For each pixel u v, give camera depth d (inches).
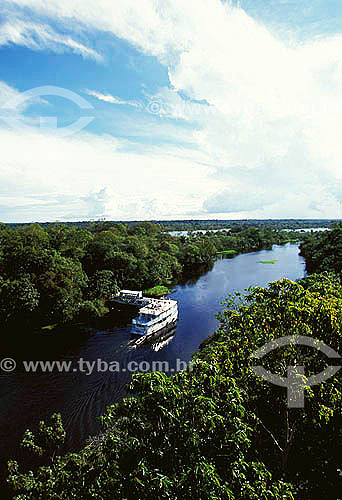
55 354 1389.0
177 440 339.6
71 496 342.3
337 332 506.9
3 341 1512.1
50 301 1663.4
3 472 741.3
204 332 1679.4
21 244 1899.6
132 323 1688.0
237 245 5639.8
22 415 970.7
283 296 544.7
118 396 1070.4
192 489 297.3
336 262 2364.7
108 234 3221.0
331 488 534.0
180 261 3661.4
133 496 303.0
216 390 418.9
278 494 314.3
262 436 617.3
